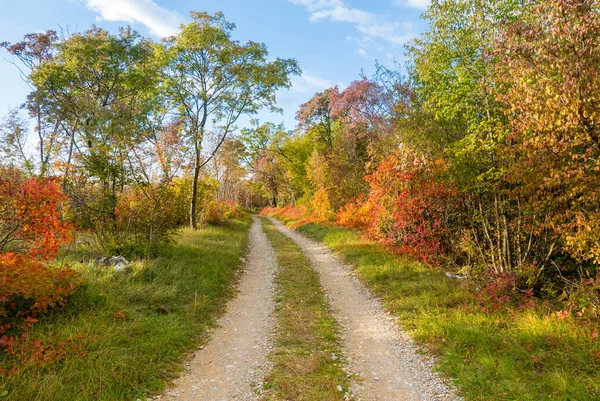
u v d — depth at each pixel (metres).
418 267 10.21
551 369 4.51
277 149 38.38
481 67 8.21
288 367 5.18
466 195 9.96
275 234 23.31
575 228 6.64
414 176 11.16
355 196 22.38
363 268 11.00
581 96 5.00
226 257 12.30
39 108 19.19
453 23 8.63
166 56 16.50
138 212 11.02
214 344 6.07
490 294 7.02
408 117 10.87
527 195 6.86
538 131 5.96
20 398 3.74
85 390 3.99
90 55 18.08
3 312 4.98
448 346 5.52
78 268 7.95
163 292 7.53
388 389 4.57
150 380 4.60
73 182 9.61
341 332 6.71
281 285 10.07
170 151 11.25
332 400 4.25
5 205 6.19
